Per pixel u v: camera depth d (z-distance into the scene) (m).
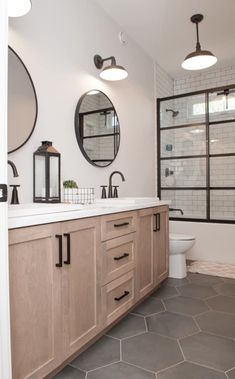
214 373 1.43
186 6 2.72
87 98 2.47
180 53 3.73
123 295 1.93
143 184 3.58
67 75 2.25
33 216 1.24
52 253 1.33
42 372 1.27
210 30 3.16
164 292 2.56
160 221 2.62
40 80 1.99
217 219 3.79
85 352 1.62
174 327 1.91
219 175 3.87
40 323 1.26
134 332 1.85
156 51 3.67
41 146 1.92
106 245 1.76
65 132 2.23
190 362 1.52
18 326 1.16
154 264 2.46
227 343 1.71
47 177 1.88
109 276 1.78
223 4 2.69
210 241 3.68
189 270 3.25
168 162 4.14
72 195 1.97
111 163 2.87
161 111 4.10
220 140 3.85
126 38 3.19
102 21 2.73
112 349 1.65
